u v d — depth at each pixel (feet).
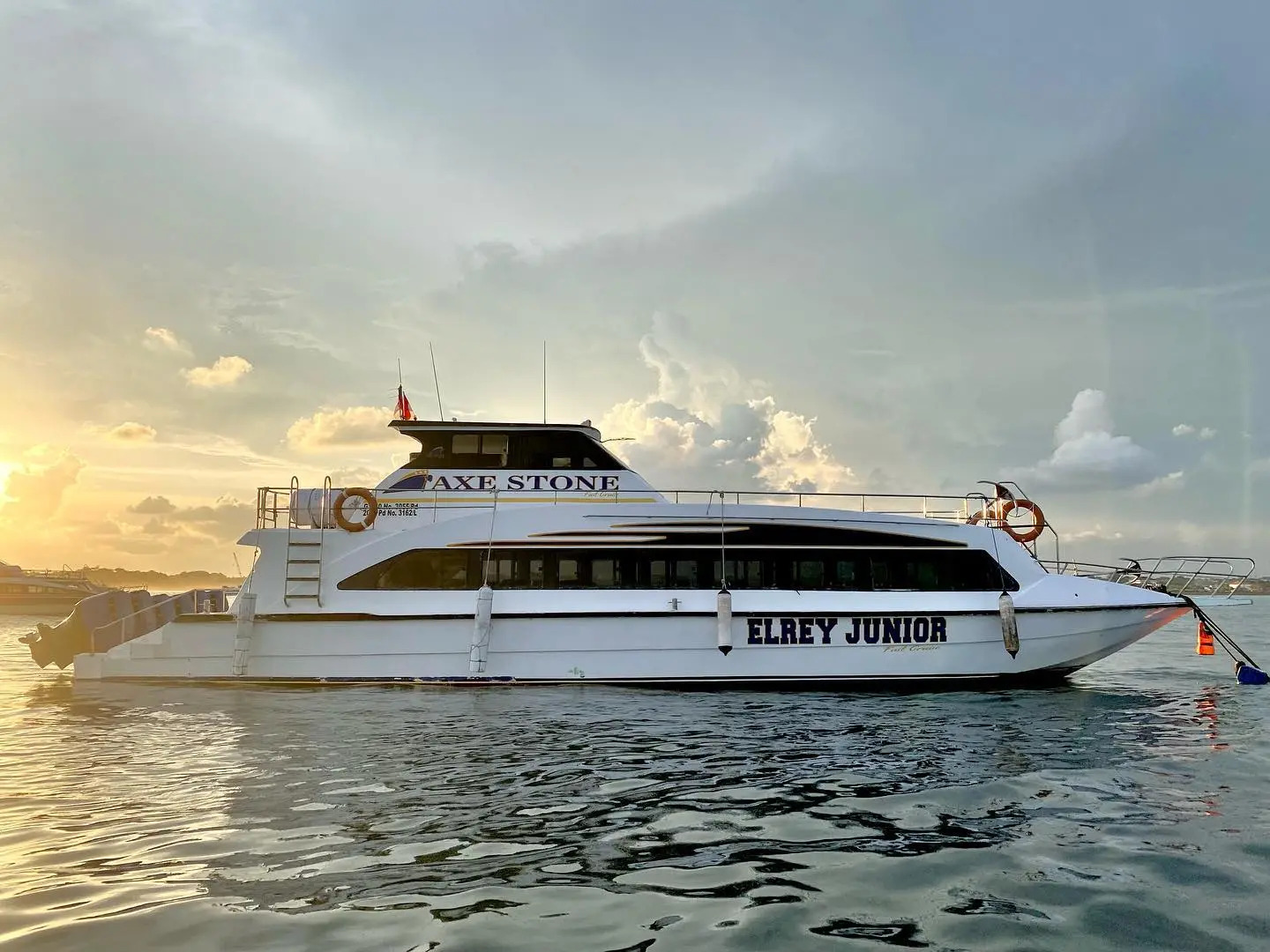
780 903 17.61
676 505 52.19
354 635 49.34
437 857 20.30
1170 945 15.81
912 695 48.60
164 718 39.83
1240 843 21.88
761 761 31.04
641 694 47.26
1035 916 17.10
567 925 16.37
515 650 49.21
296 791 26.53
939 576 52.49
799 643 49.90
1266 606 245.65
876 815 24.13
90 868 19.51
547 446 54.03
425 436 54.19
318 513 51.57
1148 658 79.46
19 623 174.29
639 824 23.03
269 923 16.37
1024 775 29.17
